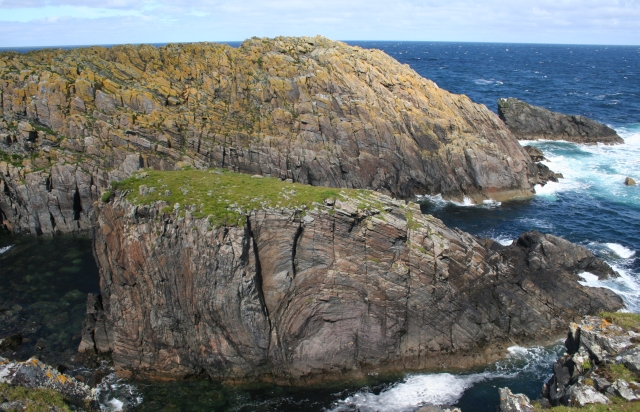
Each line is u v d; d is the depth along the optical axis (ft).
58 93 204.33
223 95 236.02
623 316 102.17
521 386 114.21
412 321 123.65
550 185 242.37
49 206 192.24
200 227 114.52
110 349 126.00
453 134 236.43
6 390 81.20
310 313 120.16
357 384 117.08
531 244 150.00
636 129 343.26
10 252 178.81
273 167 220.23
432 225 130.72
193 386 116.57
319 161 222.28
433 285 123.24
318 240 120.57
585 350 95.09
